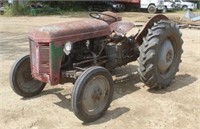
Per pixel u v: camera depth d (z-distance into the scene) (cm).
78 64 525
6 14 2348
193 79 673
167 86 623
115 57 589
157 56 568
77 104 454
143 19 1870
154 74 570
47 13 2445
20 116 506
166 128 463
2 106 544
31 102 559
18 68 554
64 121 489
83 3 2869
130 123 479
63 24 520
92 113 478
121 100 561
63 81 512
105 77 487
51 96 584
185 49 962
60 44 487
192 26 1409
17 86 557
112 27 612
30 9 2397
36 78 517
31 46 512
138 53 632
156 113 511
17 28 1527
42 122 485
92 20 564
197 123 477
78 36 511
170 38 612
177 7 2917
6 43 1105
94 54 552
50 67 485
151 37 568
